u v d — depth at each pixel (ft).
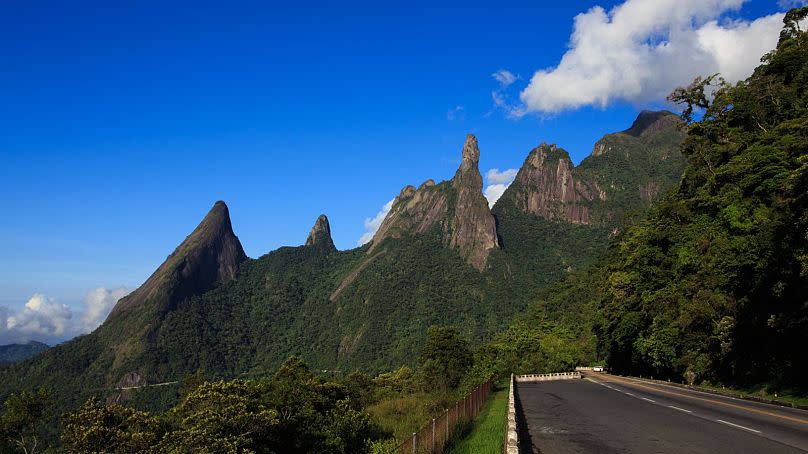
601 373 278.05
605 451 44.60
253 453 44.70
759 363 110.63
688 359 150.10
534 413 77.97
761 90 210.59
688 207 198.70
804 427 52.75
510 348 313.53
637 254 211.20
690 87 240.32
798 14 228.84
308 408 64.90
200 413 48.29
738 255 114.42
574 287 603.26
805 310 91.66
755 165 133.39
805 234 89.76
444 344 189.16
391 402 144.05
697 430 52.90
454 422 64.34
